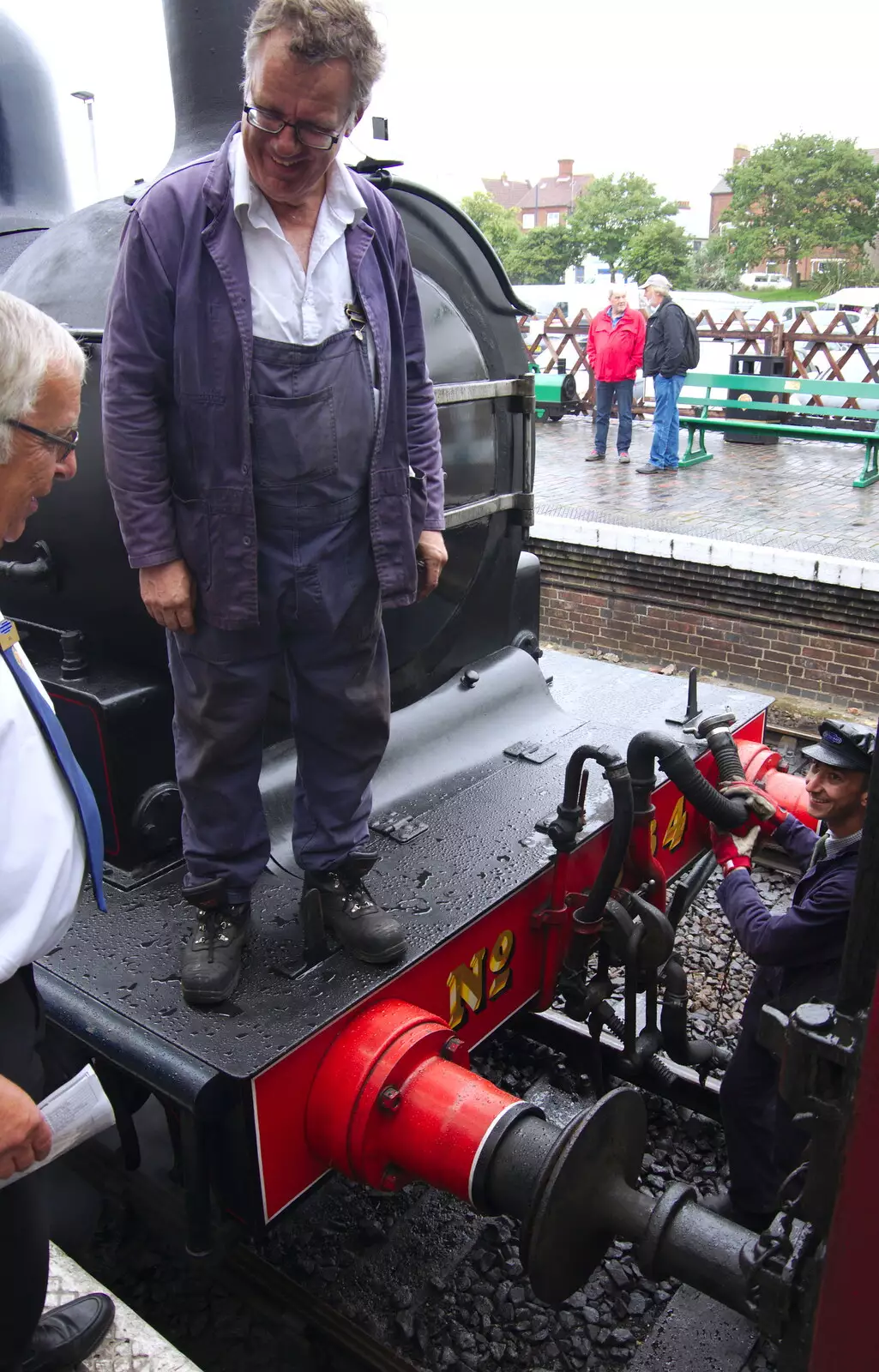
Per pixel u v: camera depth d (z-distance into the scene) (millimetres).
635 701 3346
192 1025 1865
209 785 1959
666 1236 1729
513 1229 2436
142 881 2309
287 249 1704
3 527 1401
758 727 3404
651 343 8734
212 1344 2209
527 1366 2139
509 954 2393
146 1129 2539
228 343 1688
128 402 1709
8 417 1286
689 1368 2102
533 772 2822
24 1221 1506
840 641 5879
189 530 1799
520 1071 2951
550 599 7051
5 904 1322
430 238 2752
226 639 1870
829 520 6969
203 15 2254
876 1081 1109
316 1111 1903
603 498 7871
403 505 1939
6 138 3391
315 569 1865
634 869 2598
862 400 10641
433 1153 1840
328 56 1497
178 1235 2215
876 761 1102
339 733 2031
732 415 10680
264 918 2182
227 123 2336
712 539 6371
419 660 2895
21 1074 1480
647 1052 2557
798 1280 1374
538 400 11812
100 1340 1821
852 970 1179
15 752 1301
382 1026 1931
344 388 1795
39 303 2330
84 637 2408
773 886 3938
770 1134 2344
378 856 2195
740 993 3344
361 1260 2367
